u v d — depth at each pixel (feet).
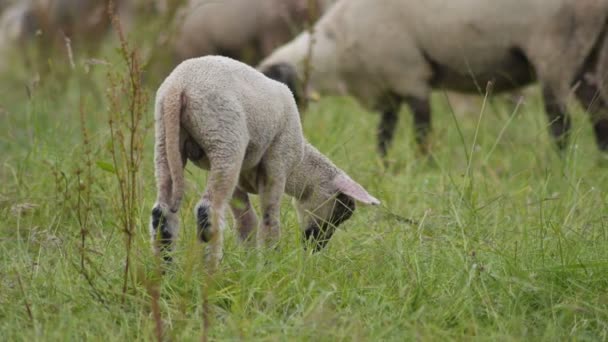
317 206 76.84
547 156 100.27
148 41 119.34
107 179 83.10
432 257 68.64
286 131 70.79
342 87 119.34
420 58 115.96
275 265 65.77
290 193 76.89
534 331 60.90
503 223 79.41
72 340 57.41
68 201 79.20
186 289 62.49
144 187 78.23
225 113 64.18
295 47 119.03
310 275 65.92
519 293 64.44
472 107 139.33
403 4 114.93
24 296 60.64
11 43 152.15
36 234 72.90
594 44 107.45
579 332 60.59
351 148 105.19
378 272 67.67
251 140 67.15
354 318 59.11
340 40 117.80
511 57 111.96
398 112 119.44
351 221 80.94
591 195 84.79
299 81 115.85
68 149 91.25
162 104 65.10
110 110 77.92
